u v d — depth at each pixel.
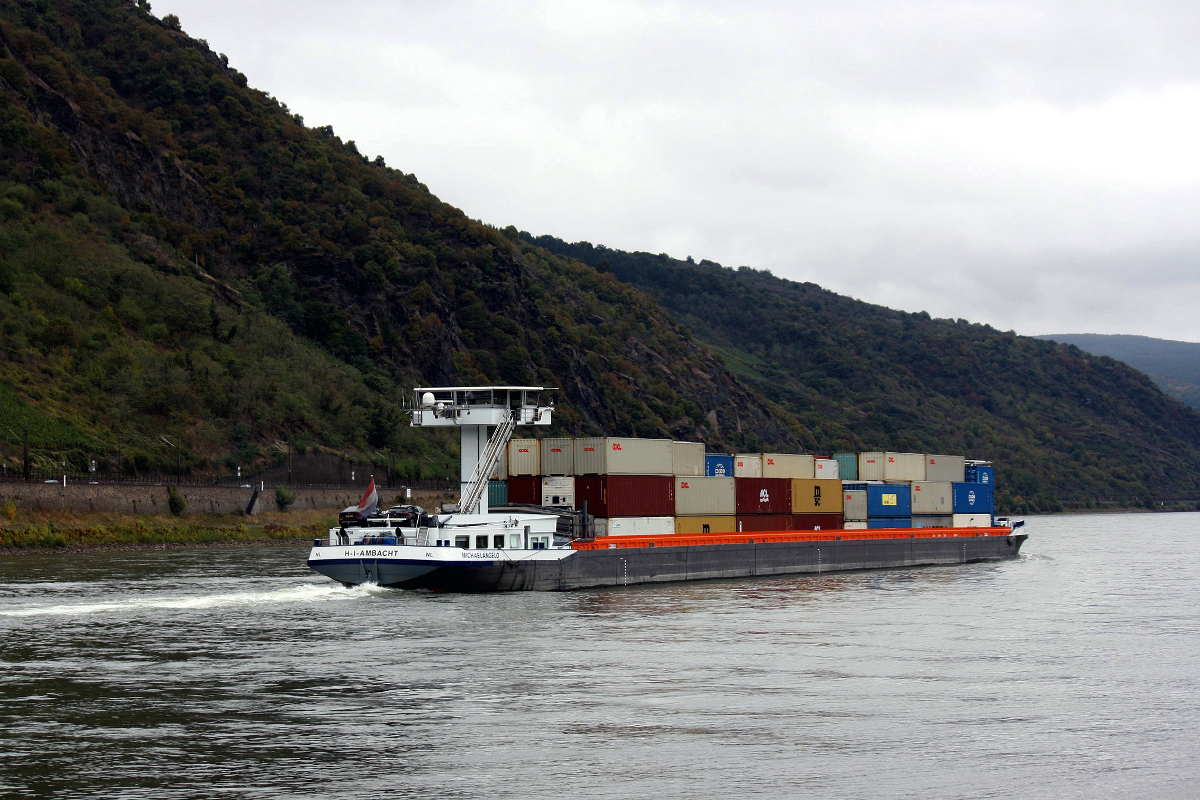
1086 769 33.41
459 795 30.20
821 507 90.19
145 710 38.31
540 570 68.44
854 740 35.91
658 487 77.12
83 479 120.25
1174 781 32.38
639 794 30.47
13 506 105.00
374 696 40.59
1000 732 37.28
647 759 33.50
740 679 44.44
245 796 29.84
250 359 179.00
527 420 72.50
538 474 76.94
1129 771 33.28
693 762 33.34
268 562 92.19
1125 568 107.25
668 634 54.69
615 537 73.62
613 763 33.09
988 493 108.56
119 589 68.88
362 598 64.94
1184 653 52.31
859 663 48.34
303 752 33.75
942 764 33.66
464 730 36.25
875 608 66.81
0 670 44.31
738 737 36.03
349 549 66.50
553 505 75.50
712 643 52.47
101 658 46.75
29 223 181.62
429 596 65.88
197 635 52.28
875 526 95.25
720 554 80.62
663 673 45.31
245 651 48.47
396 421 189.25
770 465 87.81
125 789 30.33
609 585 72.62
